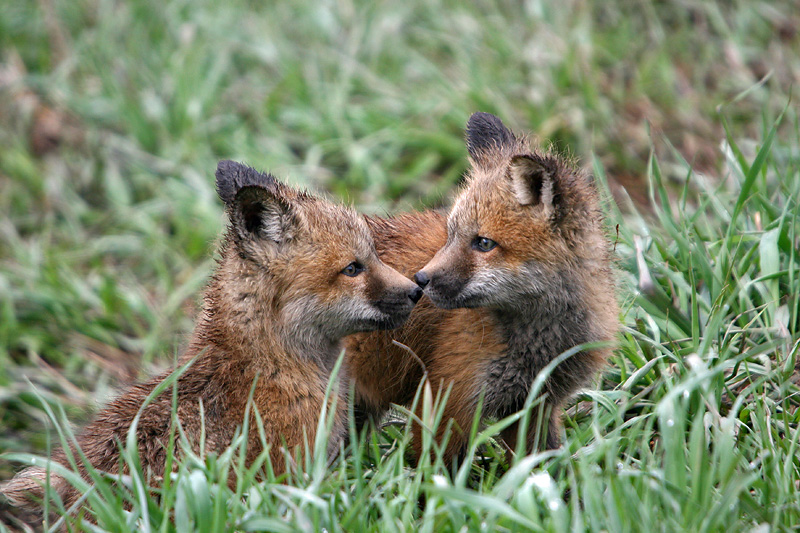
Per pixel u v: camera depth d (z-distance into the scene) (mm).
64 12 21500
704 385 8250
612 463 7387
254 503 7590
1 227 16781
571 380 9547
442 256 9258
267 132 18156
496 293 9070
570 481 7523
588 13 20062
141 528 7590
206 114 18531
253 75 19453
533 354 9398
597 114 17484
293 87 18719
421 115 18109
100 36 20250
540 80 18141
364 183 17234
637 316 10680
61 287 15133
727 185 14000
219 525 7020
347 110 18266
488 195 9141
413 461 9891
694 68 19109
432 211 10828
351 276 9438
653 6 20938
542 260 9023
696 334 9508
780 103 16906
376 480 8125
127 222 17031
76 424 11719
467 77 18250
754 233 10500
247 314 9266
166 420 8852
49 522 8633
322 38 20016
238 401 9125
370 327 9484
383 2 20438
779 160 13422
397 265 10188
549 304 9188
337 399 9617
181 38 19844
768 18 19875
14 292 14789
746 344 9898
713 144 16891
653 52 19406
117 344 14625
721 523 7152
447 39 19422
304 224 9383
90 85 19609
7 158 17906
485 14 20531
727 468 7328
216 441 8969
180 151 17719
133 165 17953
